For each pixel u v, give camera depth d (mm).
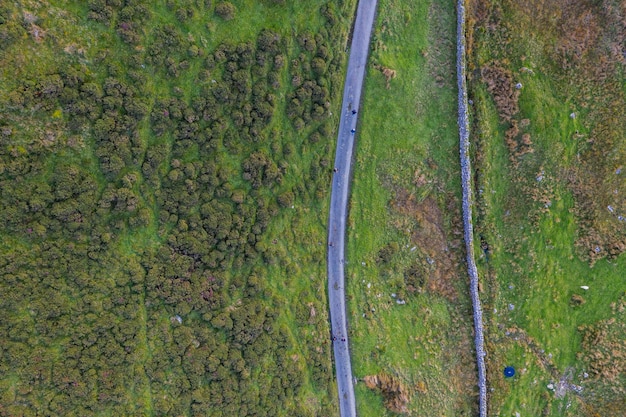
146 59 34188
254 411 40281
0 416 30297
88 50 32094
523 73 45844
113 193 34062
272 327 42125
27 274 31281
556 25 46375
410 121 45969
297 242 44312
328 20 42312
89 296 33562
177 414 36625
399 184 46406
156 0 34219
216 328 39344
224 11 36562
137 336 35562
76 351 32875
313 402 44188
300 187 43812
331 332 46438
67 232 32688
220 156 38938
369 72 44906
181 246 37625
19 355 30844
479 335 46938
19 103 29547
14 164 29922
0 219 29953
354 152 45938
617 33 46312
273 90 40656
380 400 46500
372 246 46344
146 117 35094
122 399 34312
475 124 46000
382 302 46750
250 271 41938
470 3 44562
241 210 40281
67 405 32281
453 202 46656
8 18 28969
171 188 37156
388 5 44625
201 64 36750
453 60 45594
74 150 32406
